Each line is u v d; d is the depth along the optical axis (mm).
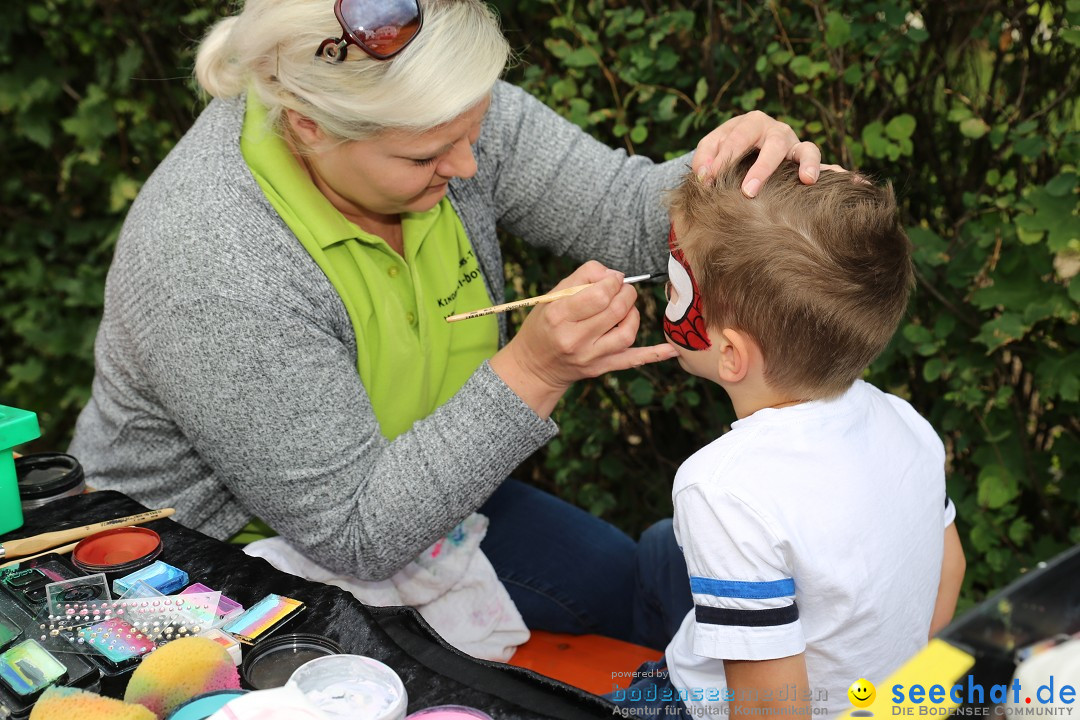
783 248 1113
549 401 1335
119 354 1447
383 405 1526
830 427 1139
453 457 1301
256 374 1282
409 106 1182
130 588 1047
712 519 1086
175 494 1549
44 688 870
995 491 1936
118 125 2822
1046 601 751
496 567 1780
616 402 2422
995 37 1880
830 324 1105
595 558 1785
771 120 1442
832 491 1098
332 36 1186
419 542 1342
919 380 2166
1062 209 1689
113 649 940
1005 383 1998
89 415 1615
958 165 2057
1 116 2988
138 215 1356
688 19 1843
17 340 3344
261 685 898
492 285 1717
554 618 1749
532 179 1689
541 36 2229
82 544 1139
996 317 1938
